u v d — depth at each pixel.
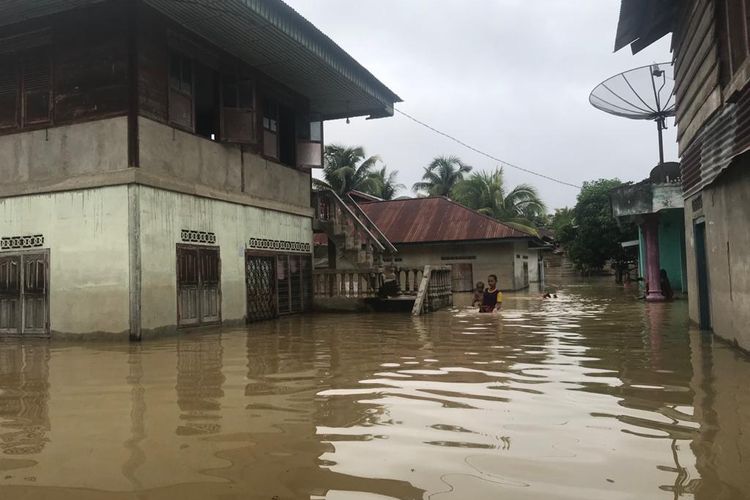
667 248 20.47
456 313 13.01
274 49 11.70
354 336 8.73
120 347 8.27
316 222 15.13
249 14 10.11
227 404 4.28
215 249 11.13
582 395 4.37
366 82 14.48
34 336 9.93
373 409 4.04
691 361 5.88
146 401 4.44
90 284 9.49
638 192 15.62
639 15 9.15
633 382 4.84
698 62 7.66
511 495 2.50
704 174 7.74
